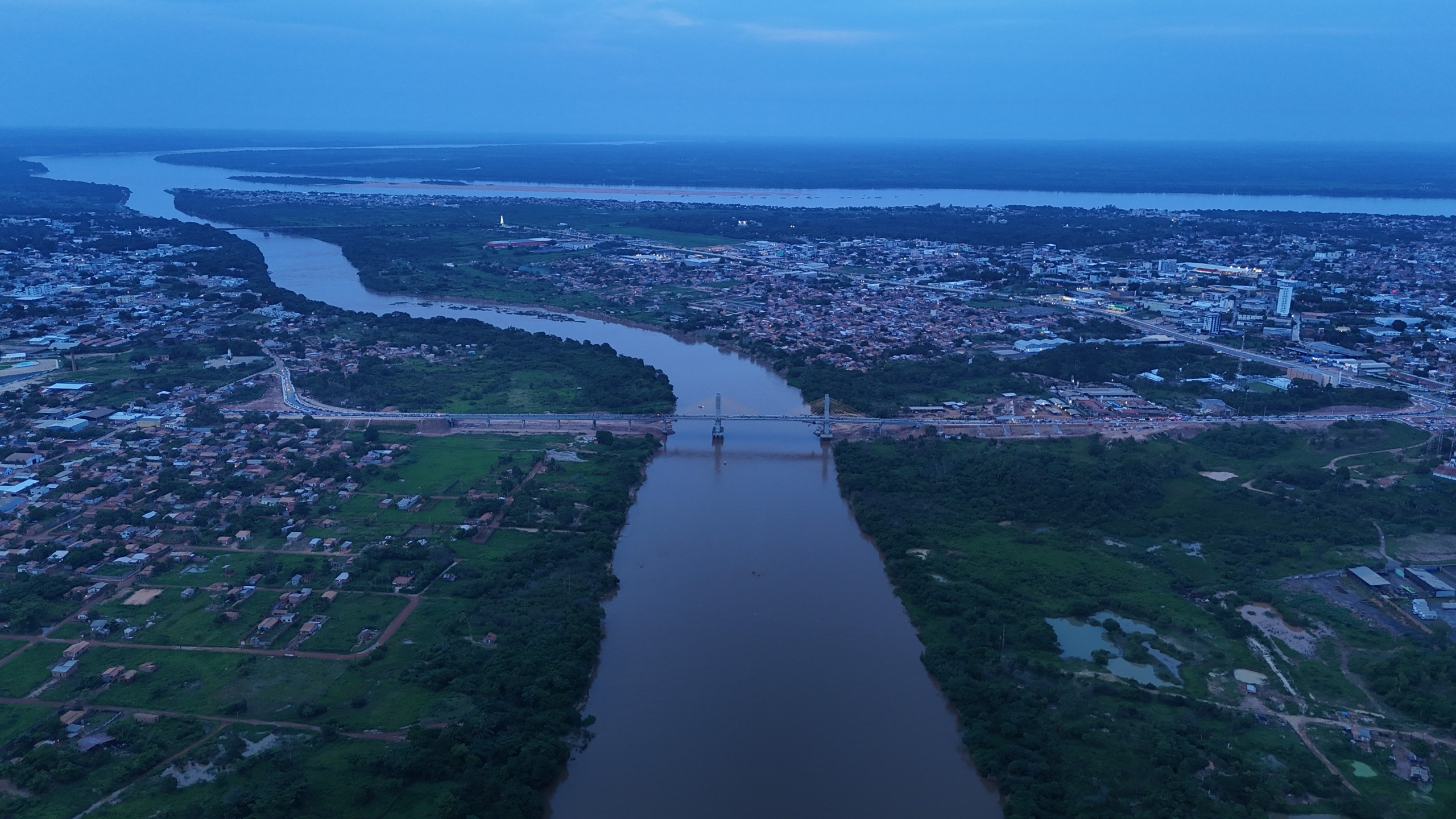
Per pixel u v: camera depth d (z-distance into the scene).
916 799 158.38
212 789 153.12
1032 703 177.88
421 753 159.88
